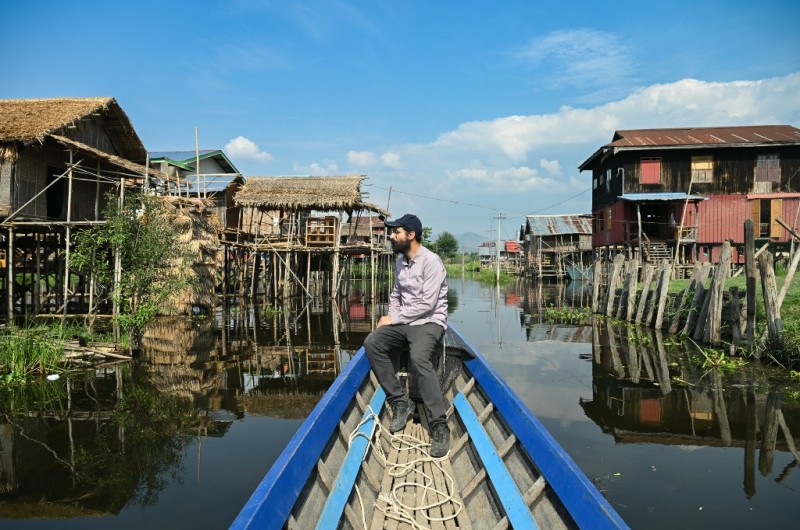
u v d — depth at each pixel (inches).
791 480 188.7
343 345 489.4
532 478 128.4
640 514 164.7
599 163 1213.1
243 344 491.8
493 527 120.6
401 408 183.0
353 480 131.3
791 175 1008.9
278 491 100.7
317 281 1159.6
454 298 1046.4
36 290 620.1
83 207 656.4
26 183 567.2
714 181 1021.8
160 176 647.1
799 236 365.4
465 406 180.5
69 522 165.6
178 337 529.0
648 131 1176.2
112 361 408.8
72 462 213.5
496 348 461.4
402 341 182.5
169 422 264.5
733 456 212.5
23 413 278.8
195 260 679.7
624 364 386.0
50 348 373.4
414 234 174.2
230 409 288.0
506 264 2225.6
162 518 167.5
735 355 391.9
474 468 148.7
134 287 436.8
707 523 159.0
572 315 671.1
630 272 611.8
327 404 145.6
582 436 235.8
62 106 629.3
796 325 372.8
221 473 201.8
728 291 434.9
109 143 709.3
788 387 313.0
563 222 1557.6
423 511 133.6
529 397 300.0
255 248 920.9
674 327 498.6
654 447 222.5
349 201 889.5
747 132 1108.5
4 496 183.0
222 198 997.8
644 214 1054.4
